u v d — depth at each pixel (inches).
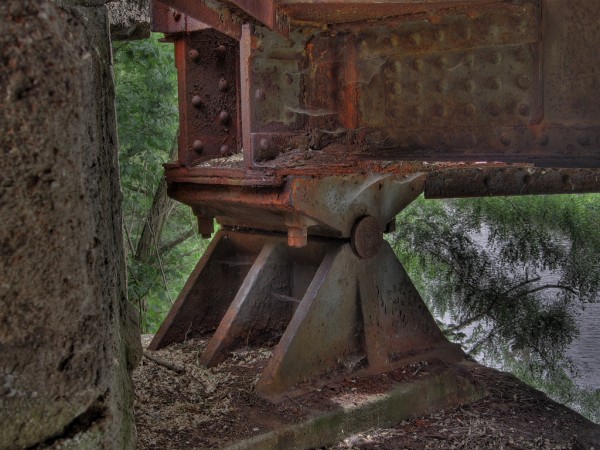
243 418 125.4
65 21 38.9
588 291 230.5
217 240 169.0
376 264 152.9
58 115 38.4
